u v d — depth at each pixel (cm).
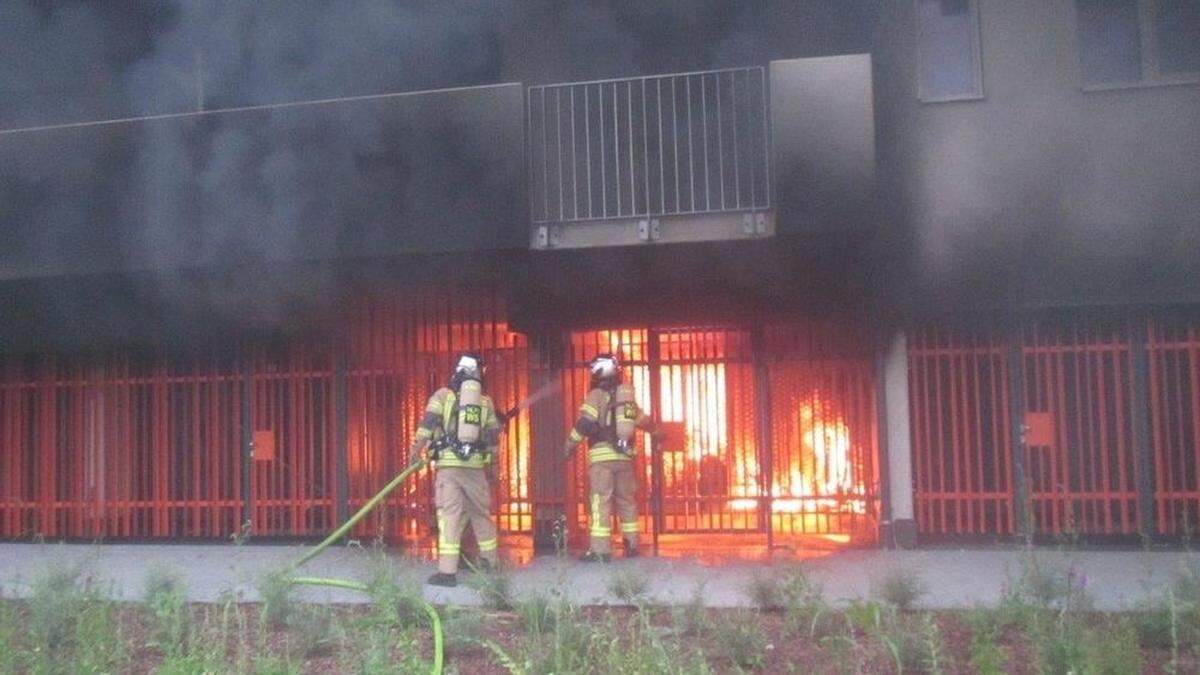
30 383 1247
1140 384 1046
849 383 1085
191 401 1212
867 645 677
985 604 755
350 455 1172
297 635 703
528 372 1132
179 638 691
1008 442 1066
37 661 665
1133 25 1063
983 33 1070
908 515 1062
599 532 1008
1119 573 905
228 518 1195
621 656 639
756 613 732
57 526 1229
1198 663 621
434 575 910
